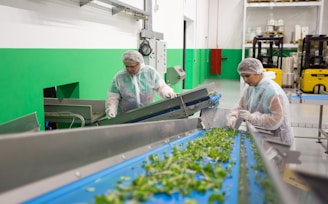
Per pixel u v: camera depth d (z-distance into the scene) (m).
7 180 1.12
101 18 3.58
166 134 2.25
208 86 3.33
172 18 6.84
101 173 1.41
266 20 11.16
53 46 2.74
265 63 7.57
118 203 1.00
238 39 12.37
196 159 1.58
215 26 12.50
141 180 1.23
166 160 1.54
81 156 1.43
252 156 1.59
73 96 3.28
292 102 4.17
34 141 1.21
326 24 10.81
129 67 2.93
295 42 9.58
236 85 10.35
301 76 7.45
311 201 2.38
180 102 2.68
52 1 2.70
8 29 2.21
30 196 1.15
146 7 4.90
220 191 1.18
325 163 3.72
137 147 1.86
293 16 10.90
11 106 2.27
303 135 4.88
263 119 2.38
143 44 4.69
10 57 2.24
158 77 3.12
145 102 3.12
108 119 2.73
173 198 1.11
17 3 2.29
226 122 2.80
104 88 3.74
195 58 9.71
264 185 1.00
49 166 1.27
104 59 3.69
